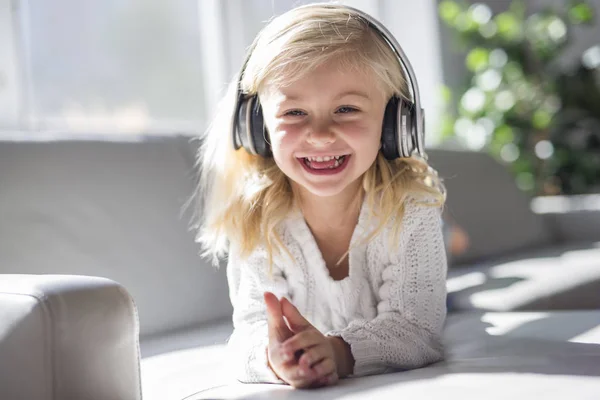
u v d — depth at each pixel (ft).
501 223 8.63
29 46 7.15
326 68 3.25
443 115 12.12
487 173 8.93
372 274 3.70
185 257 5.44
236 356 3.37
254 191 3.74
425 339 3.45
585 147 12.12
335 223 3.76
